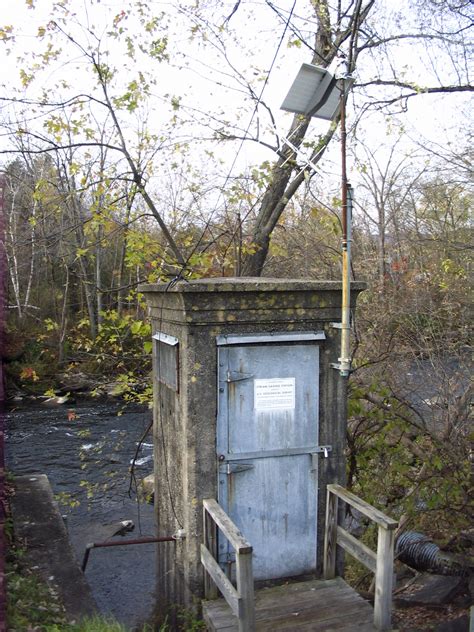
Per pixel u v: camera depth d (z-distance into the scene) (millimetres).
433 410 5805
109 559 7211
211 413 4062
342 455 4371
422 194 10523
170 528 4672
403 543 5758
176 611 4324
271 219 7699
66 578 4461
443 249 8773
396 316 6680
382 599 3596
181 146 6809
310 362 4258
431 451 5453
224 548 4102
